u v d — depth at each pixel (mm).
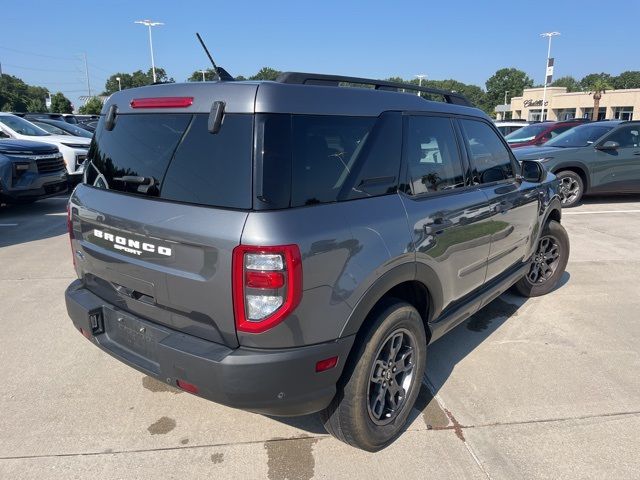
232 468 2543
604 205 10000
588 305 4746
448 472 2533
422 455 2656
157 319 2404
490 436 2814
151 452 2650
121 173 2559
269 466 2561
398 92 2869
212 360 2084
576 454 2672
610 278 5516
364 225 2340
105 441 2732
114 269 2549
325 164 2264
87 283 2891
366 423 2521
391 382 2703
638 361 3678
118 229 2451
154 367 2395
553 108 63125
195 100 2268
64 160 9578
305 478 2480
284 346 2092
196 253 2121
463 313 3287
